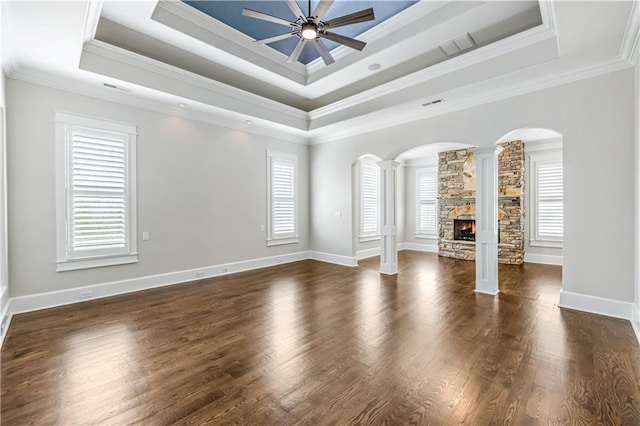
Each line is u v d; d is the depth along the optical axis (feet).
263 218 19.85
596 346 8.49
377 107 15.76
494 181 13.55
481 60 12.05
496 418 5.65
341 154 20.66
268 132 19.88
